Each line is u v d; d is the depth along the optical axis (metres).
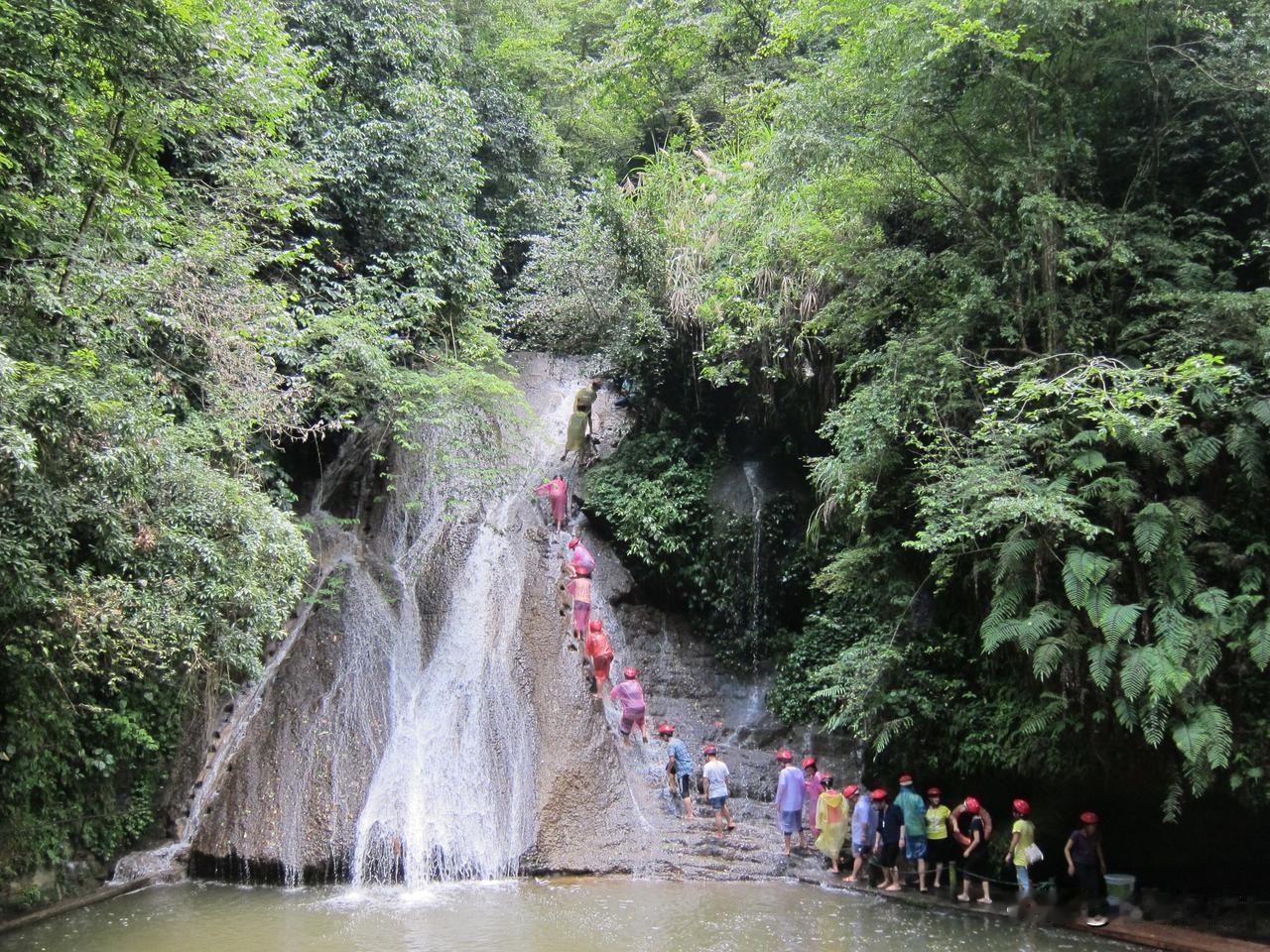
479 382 15.53
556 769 12.87
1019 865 10.65
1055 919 10.07
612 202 17.52
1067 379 9.48
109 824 11.55
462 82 23.73
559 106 28.38
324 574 15.58
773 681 16.14
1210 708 8.98
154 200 10.35
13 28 7.64
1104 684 9.07
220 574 9.09
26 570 7.74
